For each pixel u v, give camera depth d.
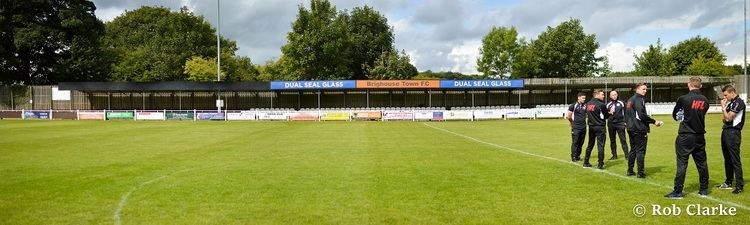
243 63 76.25
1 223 6.66
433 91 51.06
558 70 68.00
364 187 9.04
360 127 30.17
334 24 59.59
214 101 51.41
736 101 8.07
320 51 58.34
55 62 55.47
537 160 12.83
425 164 12.19
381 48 80.50
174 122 37.53
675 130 23.70
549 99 52.91
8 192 8.72
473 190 8.68
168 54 65.69
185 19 72.25
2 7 52.41
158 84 45.81
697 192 8.23
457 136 21.88
